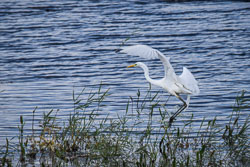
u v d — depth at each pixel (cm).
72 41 2322
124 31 2467
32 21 2703
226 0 3183
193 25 2567
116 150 996
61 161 966
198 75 1786
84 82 1702
